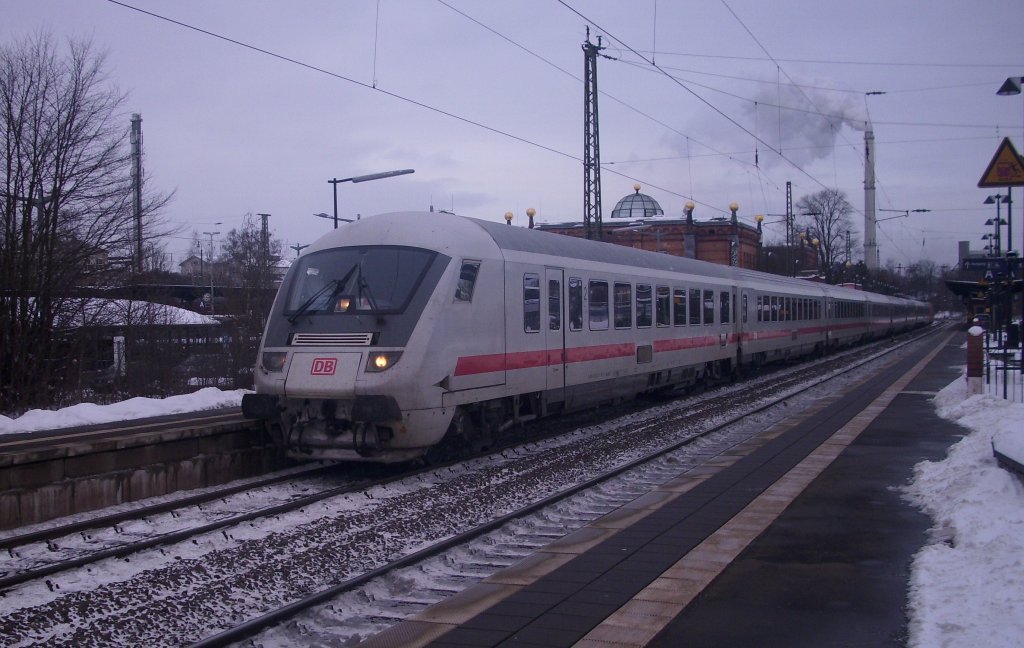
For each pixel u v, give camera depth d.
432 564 7.87
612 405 19.20
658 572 7.07
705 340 22.69
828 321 40.09
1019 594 5.71
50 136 24.11
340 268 12.50
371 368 11.45
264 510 9.70
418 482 11.85
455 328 12.17
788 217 56.44
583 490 11.02
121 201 25.64
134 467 10.90
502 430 13.89
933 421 16.45
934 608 5.82
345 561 8.04
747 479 11.07
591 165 29.00
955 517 8.16
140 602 6.91
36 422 16.97
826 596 6.39
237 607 6.81
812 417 17.62
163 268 31.03
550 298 14.80
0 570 7.93
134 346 27.83
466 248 12.69
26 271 23.78
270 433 12.61
